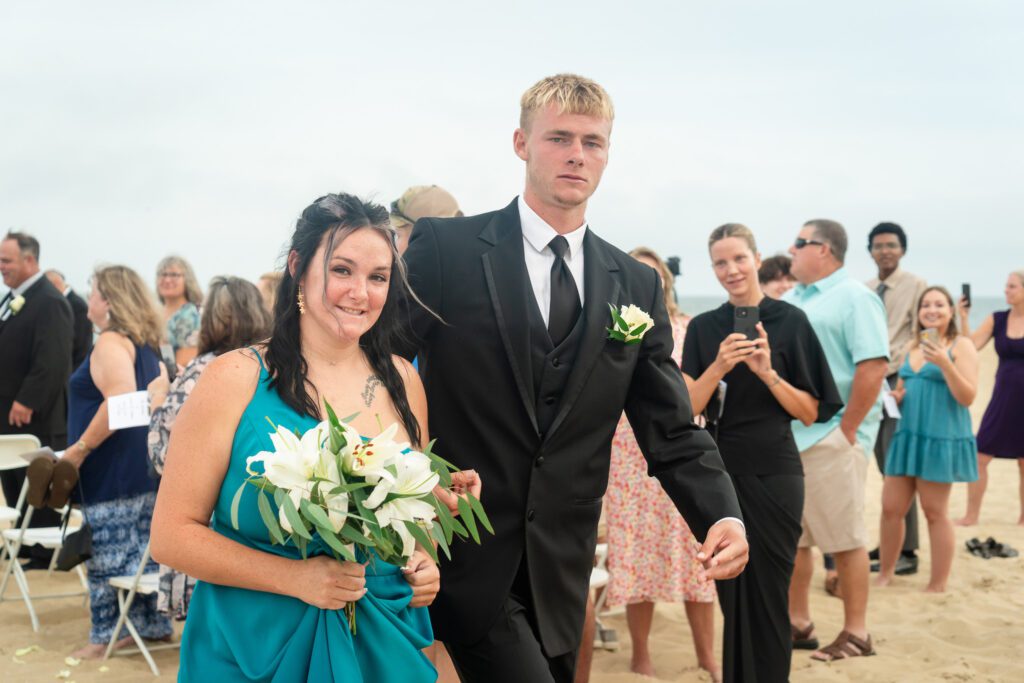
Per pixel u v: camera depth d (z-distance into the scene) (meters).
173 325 7.89
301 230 2.33
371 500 2.05
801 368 4.17
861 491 5.32
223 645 2.19
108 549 5.30
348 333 2.28
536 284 2.84
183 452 2.20
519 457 2.73
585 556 2.84
